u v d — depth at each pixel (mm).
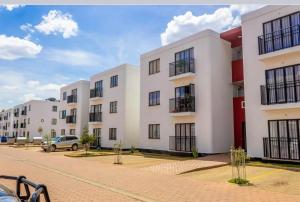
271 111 15711
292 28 15289
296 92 14828
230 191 9305
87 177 12375
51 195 8977
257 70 16656
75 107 38969
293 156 14562
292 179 11008
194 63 20734
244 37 17547
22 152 28359
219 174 12641
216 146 19125
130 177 12227
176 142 21422
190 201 8102
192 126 20469
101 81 33062
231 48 21516
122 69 29625
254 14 17141
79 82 38375
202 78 20047
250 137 16594
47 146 29734
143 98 25469
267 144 15648
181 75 21016
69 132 39906
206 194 8914
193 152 18594
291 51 14844
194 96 20469
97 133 32562
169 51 23125
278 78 15711
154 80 24422
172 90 22453
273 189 9531
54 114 62188
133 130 29125
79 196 8820
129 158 20734
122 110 29062
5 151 29859
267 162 15438
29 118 61188
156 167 15055
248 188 9734
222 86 20250
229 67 21062
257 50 16766
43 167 15969
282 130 15211
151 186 10234
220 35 20750
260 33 16734
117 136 29422
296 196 8484
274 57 15805
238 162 11188
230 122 20406
